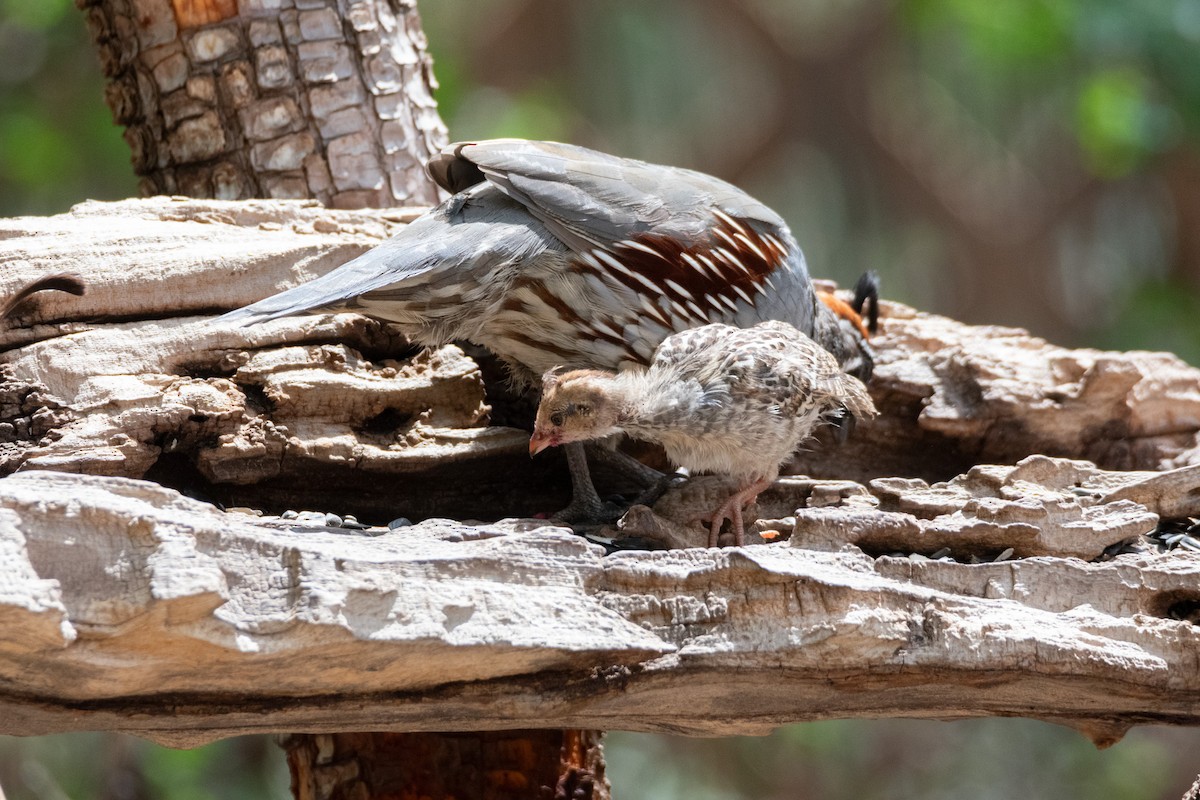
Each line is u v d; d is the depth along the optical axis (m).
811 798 21.31
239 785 19.41
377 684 7.32
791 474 11.70
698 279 9.91
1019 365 11.71
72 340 9.27
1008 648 7.74
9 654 6.50
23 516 6.45
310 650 6.80
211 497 9.52
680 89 27.83
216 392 9.30
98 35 11.97
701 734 8.70
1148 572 8.26
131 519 6.54
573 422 8.88
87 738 18.91
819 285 13.05
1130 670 7.89
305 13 11.62
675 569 7.59
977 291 25.52
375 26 11.92
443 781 10.03
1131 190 25.58
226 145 11.64
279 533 7.30
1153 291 25.06
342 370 9.81
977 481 9.70
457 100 24.14
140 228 9.81
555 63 26.80
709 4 25.36
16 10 19.83
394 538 7.73
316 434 9.61
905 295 26.14
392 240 9.25
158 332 9.46
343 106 11.72
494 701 7.57
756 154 25.48
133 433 8.96
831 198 26.06
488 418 10.29
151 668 6.75
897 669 7.75
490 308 9.55
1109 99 22.67
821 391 9.28
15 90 20.75
